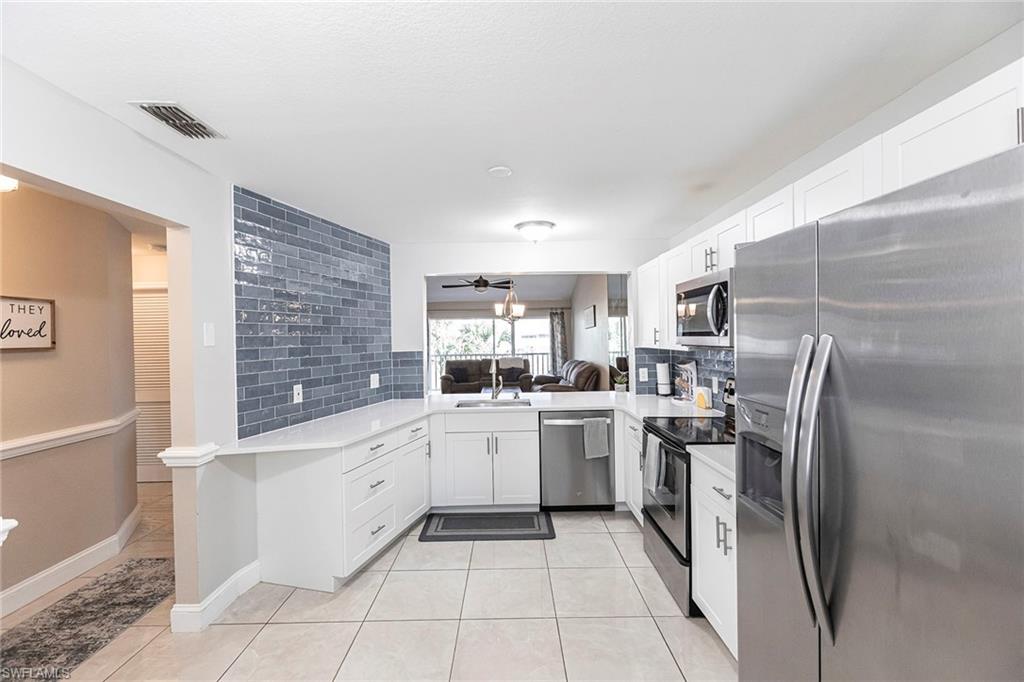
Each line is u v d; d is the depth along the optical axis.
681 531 2.43
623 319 7.03
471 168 2.58
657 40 1.48
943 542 0.83
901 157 1.37
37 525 2.72
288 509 2.79
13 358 2.65
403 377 4.45
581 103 1.88
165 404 4.96
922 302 0.87
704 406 3.53
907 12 1.36
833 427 1.09
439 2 1.29
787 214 1.98
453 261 4.45
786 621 1.32
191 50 1.49
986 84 1.11
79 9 1.29
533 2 1.30
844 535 1.06
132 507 3.66
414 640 2.25
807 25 1.41
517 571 2.91
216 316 2.56
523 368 9.72
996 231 0.74
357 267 3.94
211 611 2.44
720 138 2.23
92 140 1.85
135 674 2.04
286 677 2.01
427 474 3.77
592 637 2.24
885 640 0.96
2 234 2.64
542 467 3.91
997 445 0.75
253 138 2.15
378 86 1.73
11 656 2.17
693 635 2.25
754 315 1.48
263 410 2.89
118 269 3.45
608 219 3.68
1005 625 0.74
